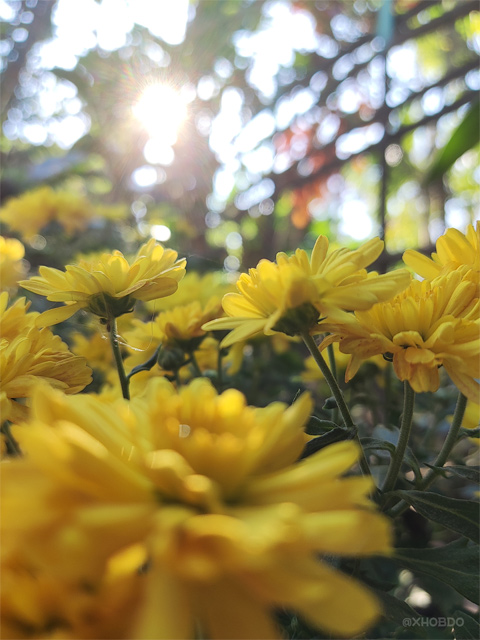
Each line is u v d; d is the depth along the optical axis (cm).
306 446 17
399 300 17
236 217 114
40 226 74
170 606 9
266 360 46
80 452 9
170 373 29
